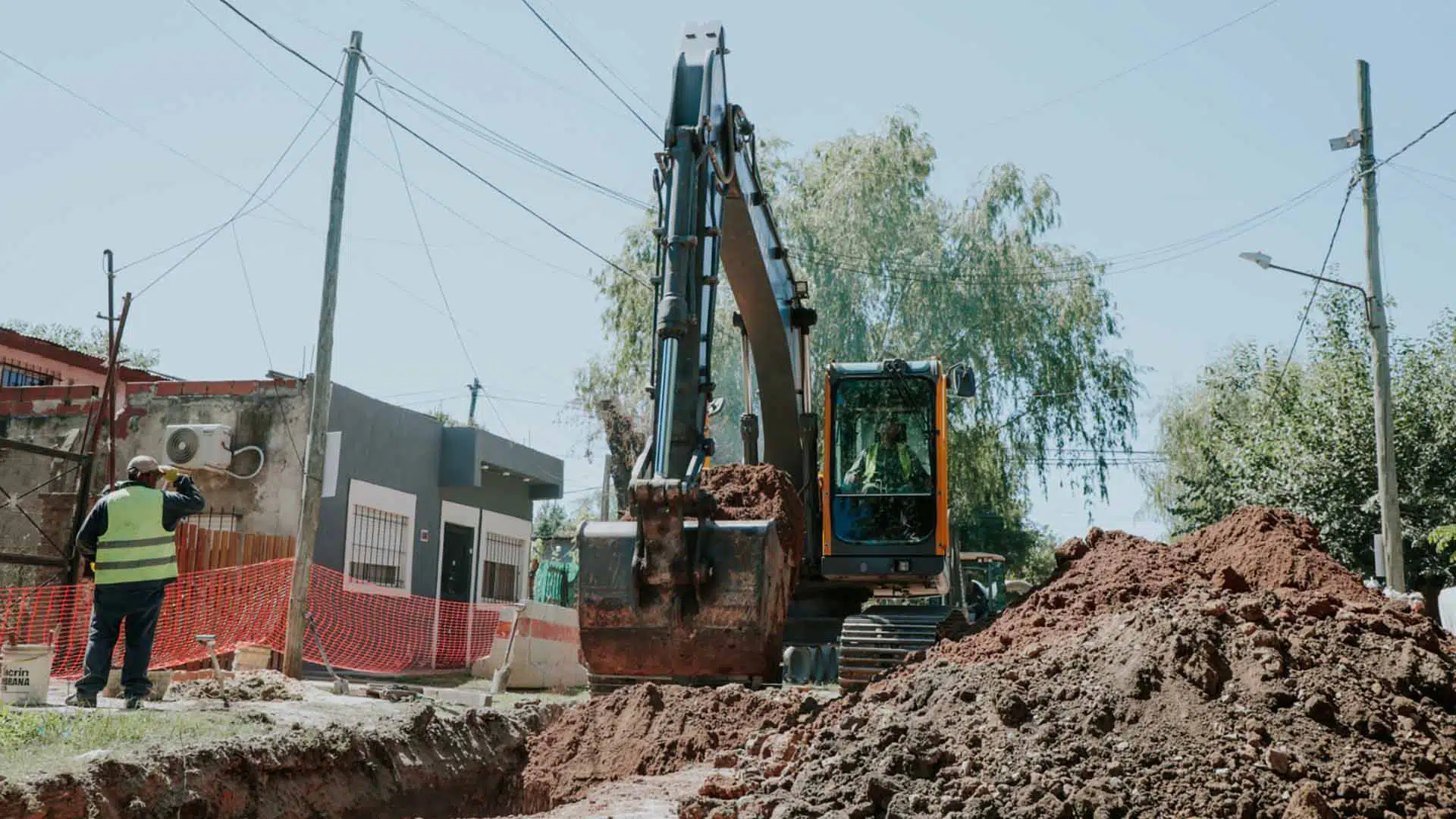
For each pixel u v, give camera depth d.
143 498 9.41
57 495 14.96
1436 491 23.78
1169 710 6.35
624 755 8.35
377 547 19.38
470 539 22.66
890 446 12.56
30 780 6.09
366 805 8.29
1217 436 31.03
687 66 10.33
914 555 12.26
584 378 30.91
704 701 8.48
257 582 15.20
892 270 30.58
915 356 30.17
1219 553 9.12
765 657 8.70
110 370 15.27
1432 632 7.28
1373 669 6.63
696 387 9.30
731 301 28.95
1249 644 6.68
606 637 8.76
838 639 12.46
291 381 17.86
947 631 10.55
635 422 29.27
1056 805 5.62
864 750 6.48
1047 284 30.98
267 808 7.50
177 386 18.17
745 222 11.48
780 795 6.31
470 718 9.96
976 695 6.84
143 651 9.34
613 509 36.19
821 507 12.93
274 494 17.58
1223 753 5.93
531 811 8.52
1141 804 5.62
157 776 6.84
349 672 17.05
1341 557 24.30
